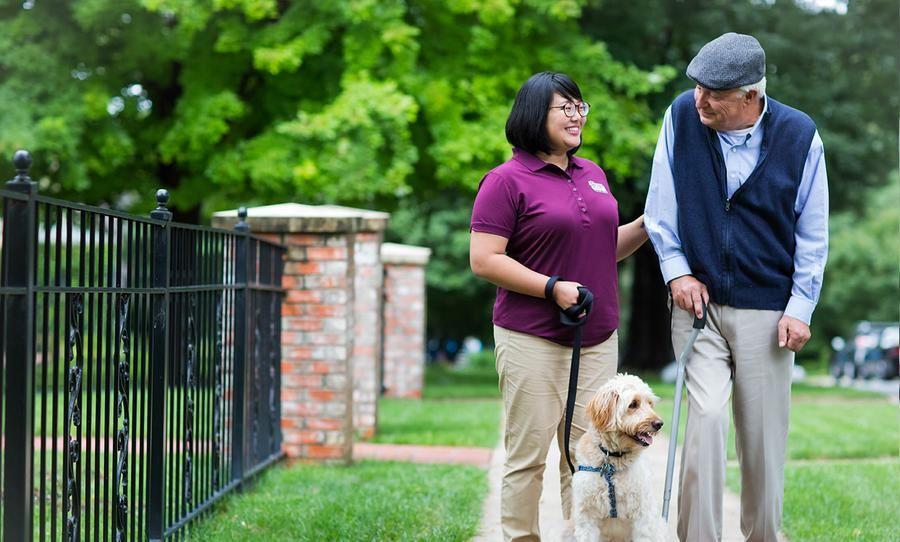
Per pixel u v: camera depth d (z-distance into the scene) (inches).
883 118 887.1
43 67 634.2
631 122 712.4
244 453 285.6
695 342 186.1
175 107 674.8
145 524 199.3
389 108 610.9
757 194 179.9
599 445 176.2
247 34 646.5
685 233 185.0
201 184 692.1
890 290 1791.3
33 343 135.1
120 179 724.0
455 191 902.4
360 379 435.8
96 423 164.9
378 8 637.3
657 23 792.3
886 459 394.3
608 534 181.2
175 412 231.3
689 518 181.0
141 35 652.1
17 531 132.3
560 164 187.8
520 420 185.0
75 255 344.2
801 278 179.9
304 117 618.8
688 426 183.5
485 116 675.4
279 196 663.1
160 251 200.2
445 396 741.3
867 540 225.9
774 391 183.5
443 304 1440.7
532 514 187.3
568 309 176.6
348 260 342.6
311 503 255.0
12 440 132.6
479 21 692.7
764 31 818.8
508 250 187.3
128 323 179.9
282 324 342.6
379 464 346.3
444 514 245.9
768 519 186.7
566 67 696.4
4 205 133.3
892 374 1243.2
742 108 178.5
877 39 846.5
